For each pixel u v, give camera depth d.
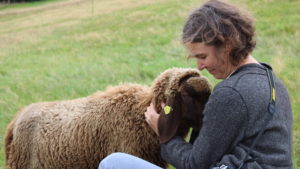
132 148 3.00
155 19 19.36
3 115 6.54
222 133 2.06
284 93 2.18
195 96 2.65
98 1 38.88
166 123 2.58
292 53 9.24
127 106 3.07
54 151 3.36
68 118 3.35
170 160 2.44
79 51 14.59
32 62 13.07
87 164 3.26
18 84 8.93
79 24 24.81
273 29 11.94
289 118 2.16
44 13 37.97
